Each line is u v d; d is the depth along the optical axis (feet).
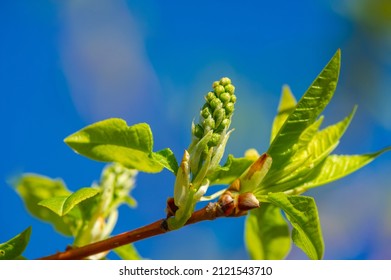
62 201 0.93
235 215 0.94
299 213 0.93
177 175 0.93
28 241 0.94
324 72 0.95
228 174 0.98
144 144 0.98
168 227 0.93
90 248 0.95
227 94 0.94
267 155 0.95
